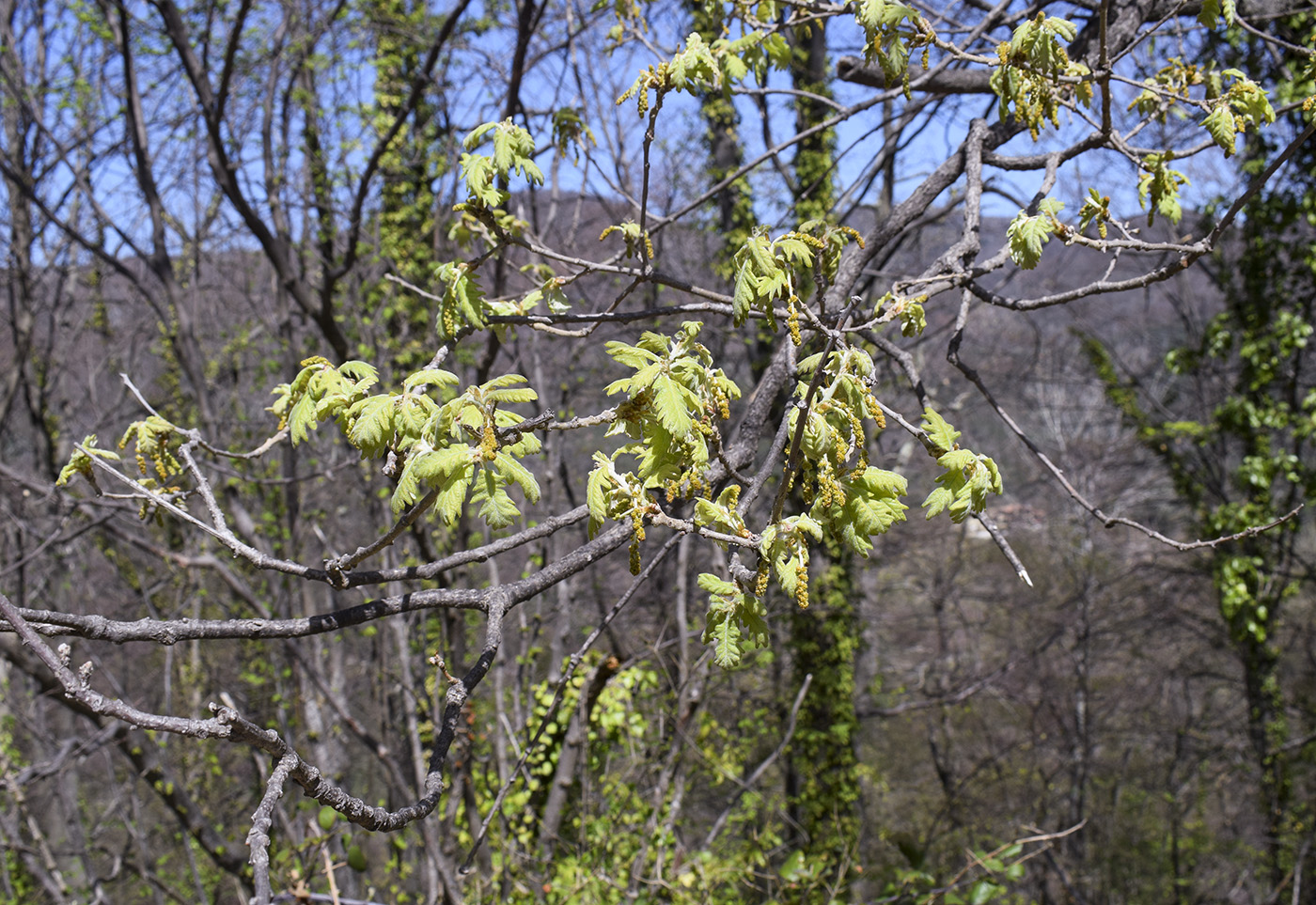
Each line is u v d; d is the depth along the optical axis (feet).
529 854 21.58
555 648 25.52
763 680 37.52
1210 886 59.72
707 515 6.07
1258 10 13.48
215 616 50.62
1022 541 74.79
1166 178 9.57
